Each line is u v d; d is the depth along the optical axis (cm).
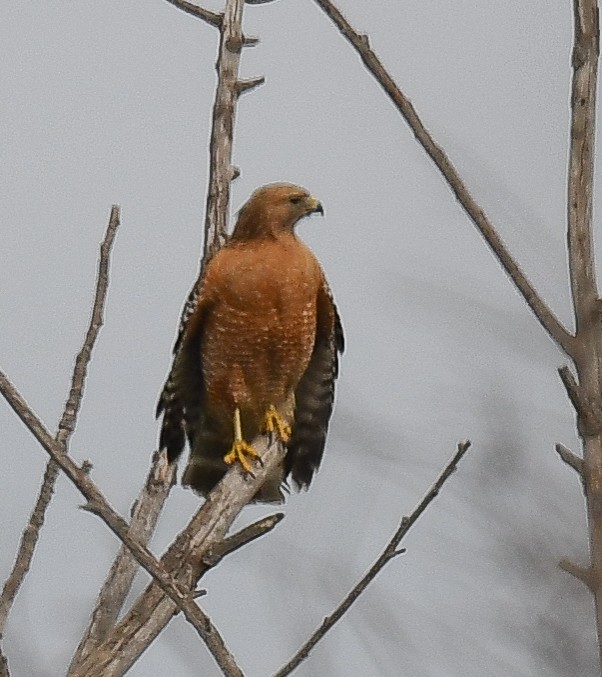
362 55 695
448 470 774
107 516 722
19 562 881
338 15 698
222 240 1411
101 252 996
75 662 954
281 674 752
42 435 725
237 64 1364
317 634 757
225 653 706
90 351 973
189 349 1436
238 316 1402
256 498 1393
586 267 646
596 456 613
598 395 623
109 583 1018
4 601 866
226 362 1422
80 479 721
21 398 724
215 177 1377
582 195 655
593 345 636
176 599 712
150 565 718
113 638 852
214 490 974
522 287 648
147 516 1140
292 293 1400
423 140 680
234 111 1370
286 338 1414
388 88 694
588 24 668
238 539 898
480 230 664
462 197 672
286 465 1428
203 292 1412
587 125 662
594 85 666
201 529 946
